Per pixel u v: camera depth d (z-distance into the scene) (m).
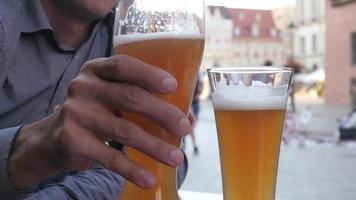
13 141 0.58
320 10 19.69
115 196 0.71
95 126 0.51
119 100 0.51
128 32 0.55
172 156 0.51
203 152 6.20
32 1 0.95
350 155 6.20
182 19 0.55
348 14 15.11
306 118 8.23
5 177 0.58
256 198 0.61
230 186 0.62
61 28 0.99
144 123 0.52
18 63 0.94
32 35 0.95
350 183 4.53
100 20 1.02
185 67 0.55
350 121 7.80
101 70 0.51
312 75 18.28
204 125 9.34
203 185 4.27
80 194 0.68
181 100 0.55
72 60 1.02
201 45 0.56
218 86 0.62
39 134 0.56
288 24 21.33
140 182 0.52
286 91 0.62
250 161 0.61
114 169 0.52
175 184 0.59
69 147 0.51
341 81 15.40
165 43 0.54
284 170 5.15
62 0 0.95
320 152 6.47
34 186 0.67
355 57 15.02
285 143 7.17
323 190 4.28
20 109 0.97
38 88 0.97
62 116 0.52
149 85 0.50
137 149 0.51
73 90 0.52
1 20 0.84
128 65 0.50
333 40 15.66
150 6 0.55
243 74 0.60
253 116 0.60
